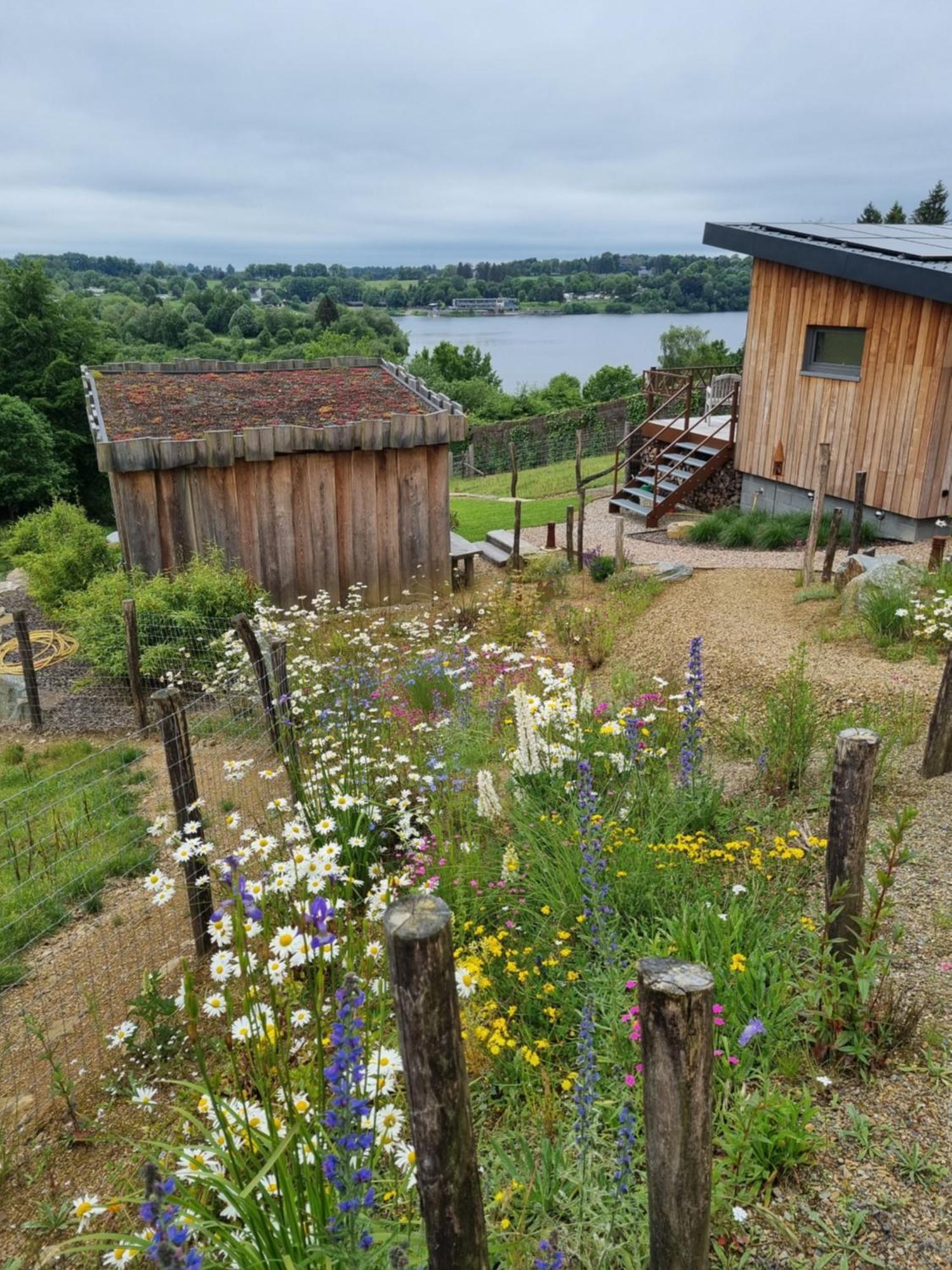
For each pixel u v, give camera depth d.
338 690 6.92
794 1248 2.32
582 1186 2.38
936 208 46.69
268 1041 2.48
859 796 3.05
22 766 7.89
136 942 4.68
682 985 1.81
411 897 1.80
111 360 34.00
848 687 6.47
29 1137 3.38
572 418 35.19
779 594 9.66
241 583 10.45
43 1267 2.76
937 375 10.87
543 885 3.88
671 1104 1.88
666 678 7.52
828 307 12.37
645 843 4.05
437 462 12.42
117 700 9.29
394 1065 2.46
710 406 18.75
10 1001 4.30
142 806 6.50
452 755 5.34
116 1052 3.75
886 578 8.05
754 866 3.94
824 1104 2.78
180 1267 1.53
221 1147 2.36
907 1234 2.34
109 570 12.24
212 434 10.85
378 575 12.47
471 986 2.98
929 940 3.52
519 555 13.20
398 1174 2.44
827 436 12.72
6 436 27.42
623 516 16.34
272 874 3.36
